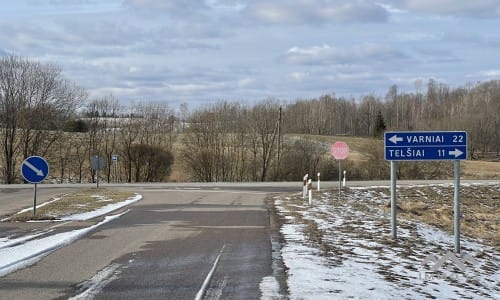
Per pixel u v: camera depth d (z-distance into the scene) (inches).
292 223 573.9
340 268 344.8
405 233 554.9
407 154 465.1
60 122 2044.8
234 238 464.1
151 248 412.2
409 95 3823.8
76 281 301.3
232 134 2187.5
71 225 544.4
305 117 3326.8
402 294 292.2
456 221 470.6
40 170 606.2
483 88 3663.9
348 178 1952.5
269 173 2096.5
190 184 1487.5
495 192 1391.5
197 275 317.1
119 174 2138.3
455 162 466.3
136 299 263.3
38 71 1980.8
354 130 3619.6
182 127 2322.8
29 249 400.5
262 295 269.6
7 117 1934.1
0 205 842.8
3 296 268.4
